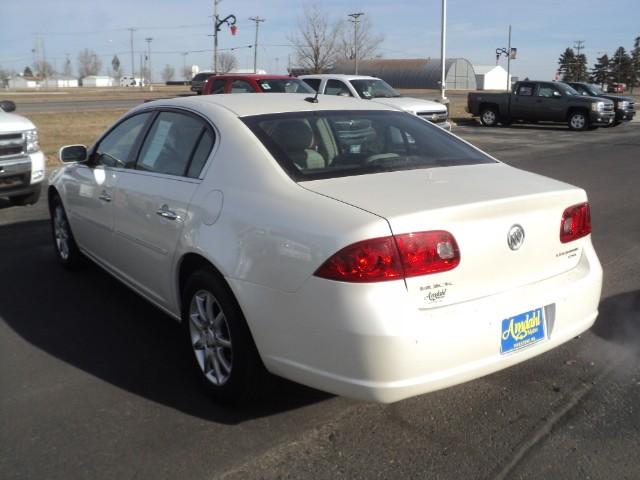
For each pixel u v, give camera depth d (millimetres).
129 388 3781
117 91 64500
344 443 3193
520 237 3172
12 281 5746
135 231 4301
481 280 3051
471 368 2957
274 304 3068
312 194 3184
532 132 23672
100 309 5062
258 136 3623
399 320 2791
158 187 4047
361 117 4113
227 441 3219
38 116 23500
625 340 4398
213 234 3424
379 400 2834
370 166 3586
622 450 3111
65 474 2967
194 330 3727
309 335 2945
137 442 3215
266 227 3137
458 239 2957
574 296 3326
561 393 3676
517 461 3029
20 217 8391
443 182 3367
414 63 75188
